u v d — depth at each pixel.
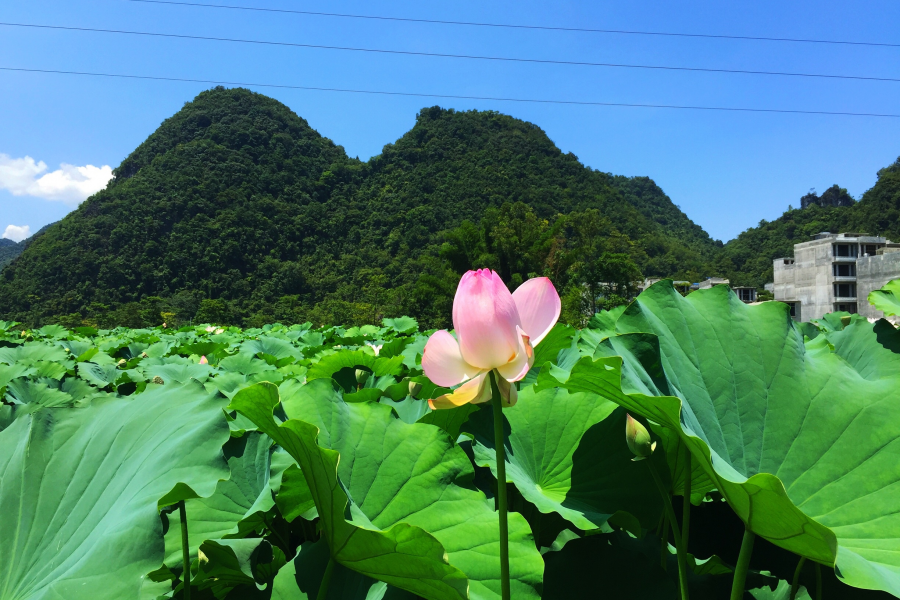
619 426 1.75
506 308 1.02
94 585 1.10
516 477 1.68
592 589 1.44
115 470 1.50
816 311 66.62
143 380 4.64
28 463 1.47
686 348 1.69
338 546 1.21
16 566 1.25
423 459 1.56
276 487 1.75
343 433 1.60
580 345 2.29
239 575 1.61
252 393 1.31
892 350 1.94
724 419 1.54
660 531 1.88
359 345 8.12
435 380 1.09
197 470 1.38
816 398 1.52
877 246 65.31
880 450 1.36
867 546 1.19
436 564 1.05
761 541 1.84
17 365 4.56
